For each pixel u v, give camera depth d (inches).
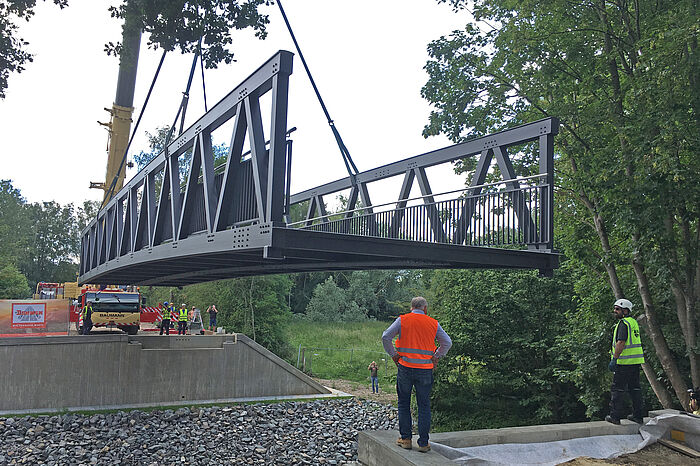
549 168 392.2
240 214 362.0
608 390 723.4
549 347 876.6
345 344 1786.4
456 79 789.9
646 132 491.2
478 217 400.5
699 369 513.7
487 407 928.3
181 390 909.2
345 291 2667.3
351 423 855.1
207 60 525.3
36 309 933.8
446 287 1013.2
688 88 493.7
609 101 561.9
